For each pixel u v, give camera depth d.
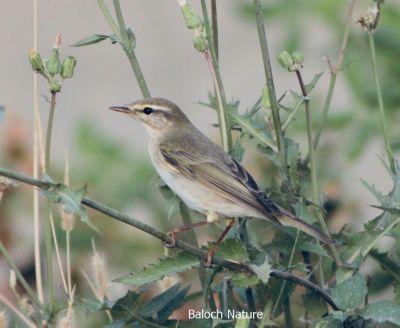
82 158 14.45
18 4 27.05
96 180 14.37
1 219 14.93
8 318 12.70
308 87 12.95
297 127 14.47
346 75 14.30
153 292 14.56
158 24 25.42
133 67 12.96
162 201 14.63
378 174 19.98
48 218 11.93
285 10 14.76
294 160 12.97
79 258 14.73
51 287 11.95
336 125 14.34
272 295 12.63
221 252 11.57
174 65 24.56
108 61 25.39
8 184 11.68
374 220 12.82
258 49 24.88
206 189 13.16
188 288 12.47
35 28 12.64
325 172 14.59
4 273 14.86
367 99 14.27
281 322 14.30
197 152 13.49
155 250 14.66
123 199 14.37
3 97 24.42
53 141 22.64
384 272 13.59
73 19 26.58
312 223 12.73
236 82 24.30
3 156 15.13
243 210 12.98
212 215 13.13
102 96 24.20
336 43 14.62
